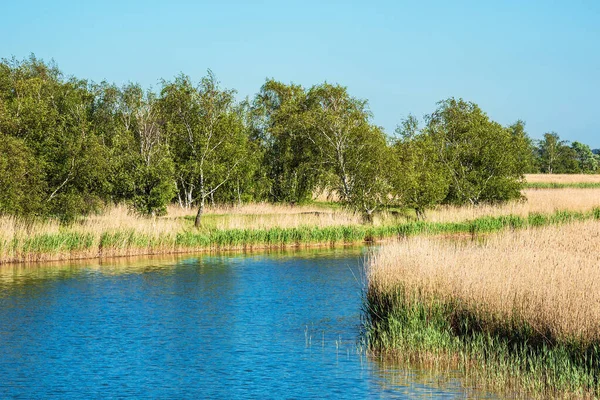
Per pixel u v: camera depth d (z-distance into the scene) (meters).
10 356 21.66
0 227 41.94
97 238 44.72
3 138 43.16
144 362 20.89
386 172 56.91
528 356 18.58
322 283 34.81
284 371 19.67
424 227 55.00
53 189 47.12
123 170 50.94
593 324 18.08
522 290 20.64
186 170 51.47
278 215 57.34
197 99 51.16
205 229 50.19
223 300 30.39
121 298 30.95
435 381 18.25
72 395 18.00
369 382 18.39
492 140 65.44
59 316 27.28
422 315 22.44
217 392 18.00
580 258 24.33
